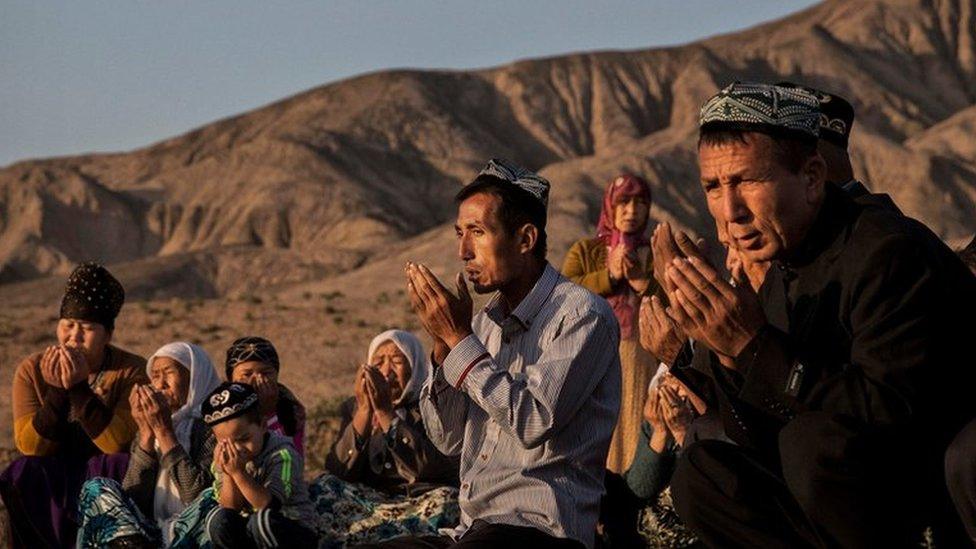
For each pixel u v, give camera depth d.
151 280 153.50
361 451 6.64
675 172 188.38
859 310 3.10
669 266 3.21
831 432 3.04
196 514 6.05
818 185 3.21
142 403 6.39
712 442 3.37
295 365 26.44
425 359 7.05
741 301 3.14
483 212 4.41
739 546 3.30
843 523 3.09
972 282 3.20
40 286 128.88
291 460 6.05
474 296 33.72
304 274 154.12
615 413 4.50
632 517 5.92
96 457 6.67
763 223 3.20
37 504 6.67
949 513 3.18
